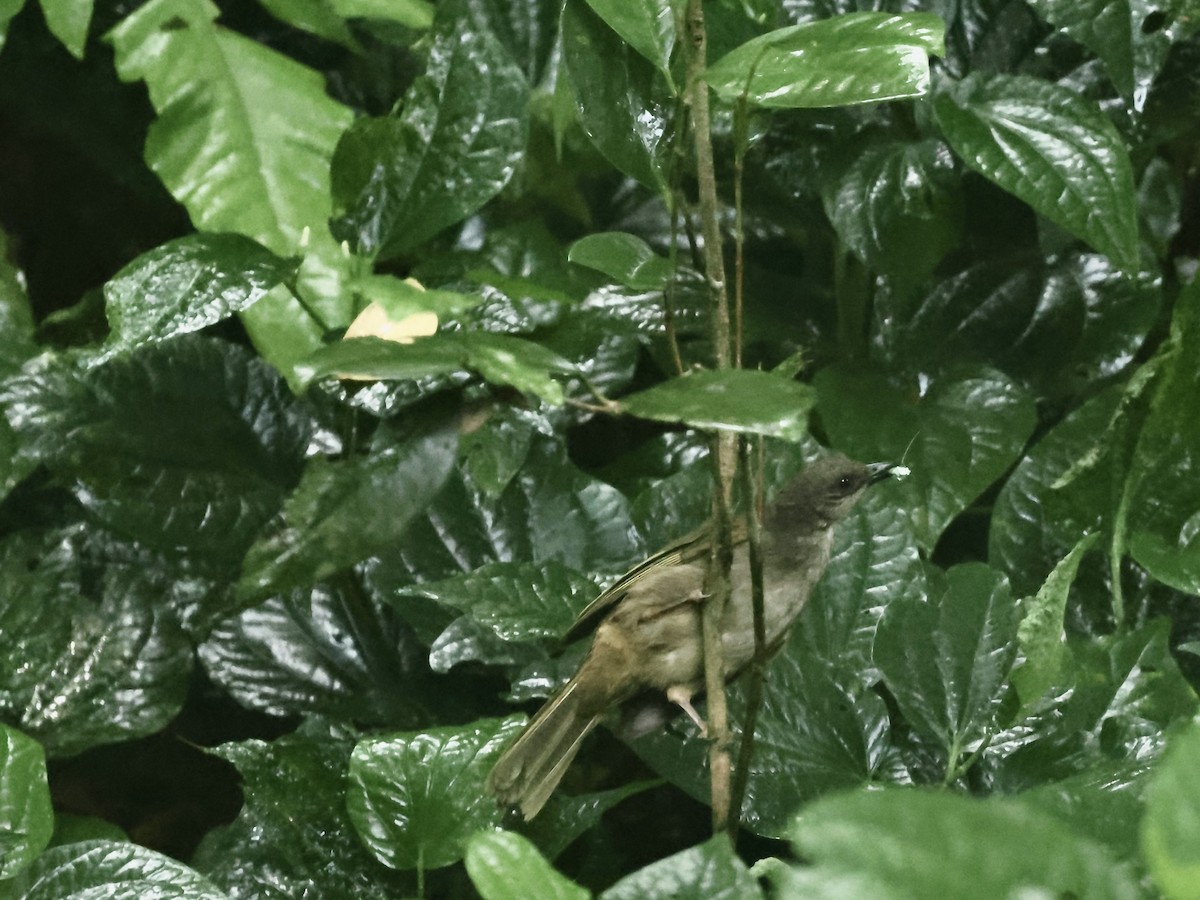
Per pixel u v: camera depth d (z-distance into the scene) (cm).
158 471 473
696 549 458
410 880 454
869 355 485
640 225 496
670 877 425
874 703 456
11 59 501
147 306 445
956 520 486
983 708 450
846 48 436
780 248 495
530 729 454
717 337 440
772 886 440
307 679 474
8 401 472
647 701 459
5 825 445
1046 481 472
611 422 494
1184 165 491
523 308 461
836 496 462
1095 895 407
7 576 469
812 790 453
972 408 475
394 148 453
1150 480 466
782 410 423
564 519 470
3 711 466
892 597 463
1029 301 485
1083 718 455
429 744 448
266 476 474
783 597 460
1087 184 465
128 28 475
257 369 476
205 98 475
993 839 407
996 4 478
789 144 479
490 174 454
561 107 484
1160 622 459
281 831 454
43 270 575
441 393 439
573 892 424
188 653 469
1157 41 468
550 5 486
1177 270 493
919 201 475
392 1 483
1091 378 485
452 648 464
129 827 492
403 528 439
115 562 477
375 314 449
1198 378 462
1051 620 444
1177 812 405
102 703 467
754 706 441
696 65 439
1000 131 467
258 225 474
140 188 520
